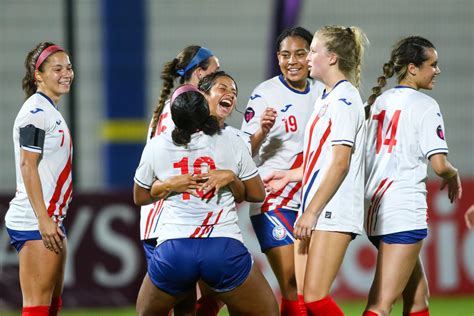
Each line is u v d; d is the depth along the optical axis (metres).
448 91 40.19
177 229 15.48
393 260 17.06
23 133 17.16
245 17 41.72
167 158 15.62
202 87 16.89
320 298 16.47
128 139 37.16
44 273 17.50
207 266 15.38
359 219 16.56
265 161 19.92
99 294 28.88
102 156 38.69
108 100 37.22
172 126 17.91
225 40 41.50
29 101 17.59
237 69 41.28
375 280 17.23
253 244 29.11
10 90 40.50
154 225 18.16
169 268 15.41
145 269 29.06
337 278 29.64
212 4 41.53
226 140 15.73
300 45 19.19
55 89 17.86
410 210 17.02
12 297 28.30
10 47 40.78
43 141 17.36
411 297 18.50
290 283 19.73
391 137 17.28
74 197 28.98
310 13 40.88
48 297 17.72
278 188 19.22
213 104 16.73
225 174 15.43
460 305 28.86
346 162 16.05
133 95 37.31
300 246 18.75
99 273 28.94
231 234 15.55
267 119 18.31
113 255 29.02
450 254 30.30
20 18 40.88
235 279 15.51
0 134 39.72
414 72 17.62
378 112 17.62
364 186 17.34
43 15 41.06
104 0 37.16
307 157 16.92
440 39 40.78
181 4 41.34
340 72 16.81
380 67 40.47
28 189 17.09
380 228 17.20
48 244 17.20
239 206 29.12
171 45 41.22
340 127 16.09
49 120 17.45
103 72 37.28
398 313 26.88
